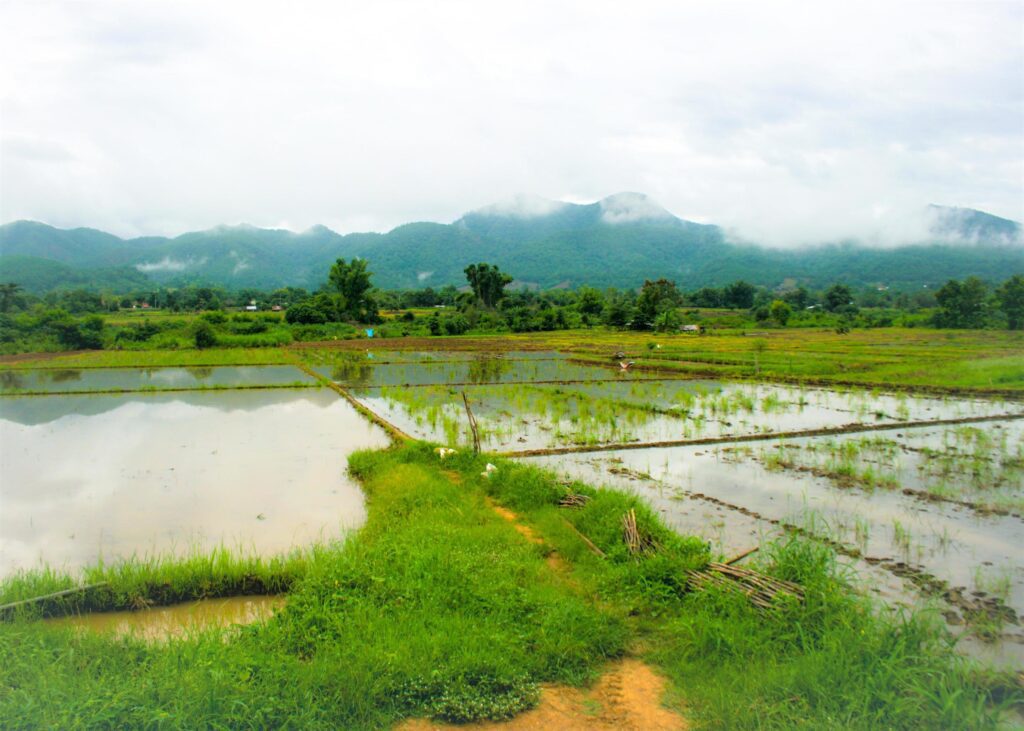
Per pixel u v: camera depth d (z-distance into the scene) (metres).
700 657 5.82
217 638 5.88
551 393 23.69
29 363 34.41
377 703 5.07
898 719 4.79
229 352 42.22
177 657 5.43
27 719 4.51
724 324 72.94
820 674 5.29
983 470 12.93
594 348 45.16
